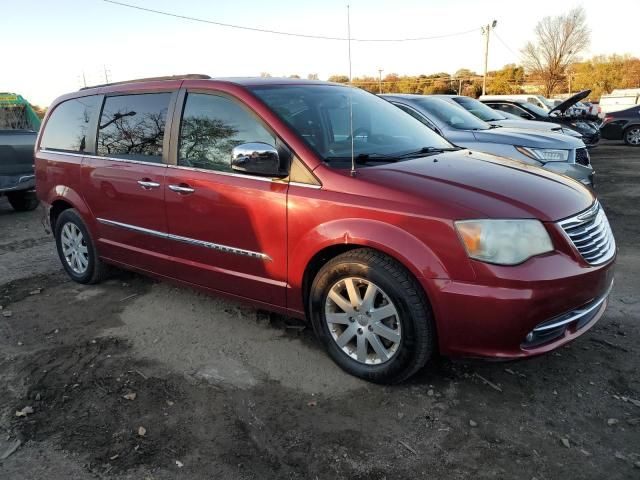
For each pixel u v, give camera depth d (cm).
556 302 268
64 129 490
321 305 324
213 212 358
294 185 321
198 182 363
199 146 371
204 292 394
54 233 517
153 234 406
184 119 382
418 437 269
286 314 350
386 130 387
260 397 307
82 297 468
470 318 272
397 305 289
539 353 277
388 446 263
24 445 272
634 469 243
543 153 662
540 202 287
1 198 1059
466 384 312
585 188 338
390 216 285
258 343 372
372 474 246
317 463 254
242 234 346
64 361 355
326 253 319
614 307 407
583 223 295
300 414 291
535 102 1734
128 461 258
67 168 474
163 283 494
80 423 288
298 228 317
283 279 335
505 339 271
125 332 396
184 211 376
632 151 1576
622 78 4956
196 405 301
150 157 402
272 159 321
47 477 250
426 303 285
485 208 274
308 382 321
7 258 602
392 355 301
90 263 480
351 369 320
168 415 293
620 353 340
